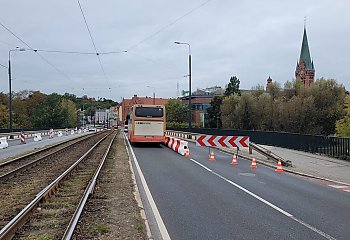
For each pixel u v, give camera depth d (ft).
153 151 84.38
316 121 165.78
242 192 34.86
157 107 97.96
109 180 40.70
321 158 64.23
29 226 23.13
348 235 21.76
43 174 46.78
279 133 88.43
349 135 126.31
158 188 36.60
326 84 168.14
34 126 318.04
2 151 84.84
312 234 21.89
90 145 105.29
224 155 74.33
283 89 199.21
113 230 22.06
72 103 384.68
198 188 36.73
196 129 153.38
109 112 400.47
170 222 24.29
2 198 32.07
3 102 325.62
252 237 21.18
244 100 201.87
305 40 353.10
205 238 20.93
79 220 24.11
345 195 34.30
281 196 33.24
